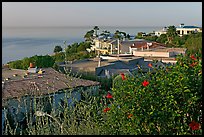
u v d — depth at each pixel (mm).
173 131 3430
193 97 3471
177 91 3516
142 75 4016
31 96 4355
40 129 3660
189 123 3562
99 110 4207
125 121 3602
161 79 3688
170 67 3893
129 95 3660
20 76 13344
